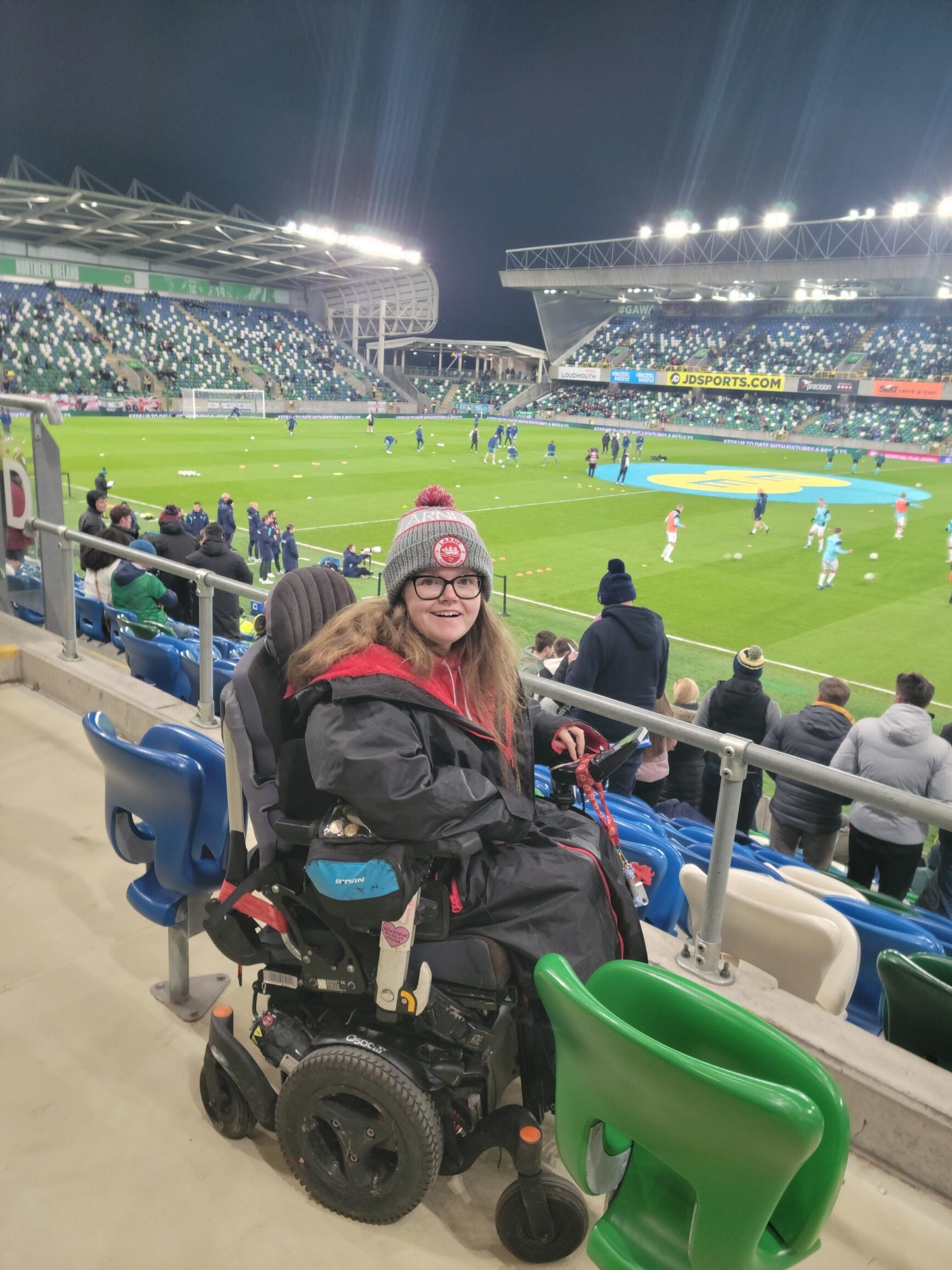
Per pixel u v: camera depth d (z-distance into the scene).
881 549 21.73
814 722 4.98
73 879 3.13
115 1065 2.30
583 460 40.69
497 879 1.67
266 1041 1.88
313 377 64.94
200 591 3.83
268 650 1.88
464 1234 1.86
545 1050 1.77
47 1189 1.93
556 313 73.19
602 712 2.38
